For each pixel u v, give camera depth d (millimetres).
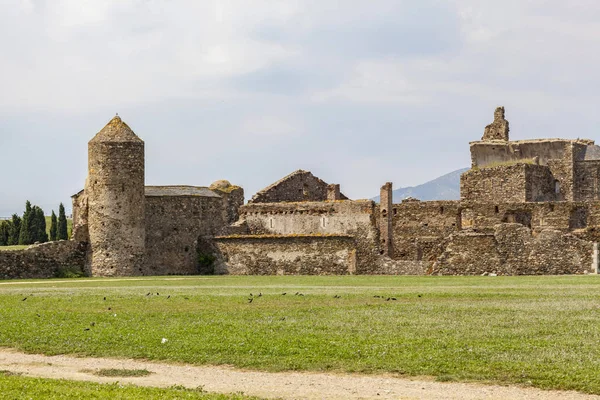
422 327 49844
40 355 45938
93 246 108750
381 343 45469
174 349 45531
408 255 116250
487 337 46438
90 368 42656
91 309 60281
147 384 38781
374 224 112250
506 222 112500
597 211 109875
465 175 124375
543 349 43219
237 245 112500
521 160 134000
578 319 51344
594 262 97250
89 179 109625
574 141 132000
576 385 37281
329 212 114625
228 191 131375
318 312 56844
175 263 113812
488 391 37031
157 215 113562
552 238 98562
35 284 89812
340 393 36844
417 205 117375
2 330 51938
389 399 35875
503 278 89562
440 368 40281
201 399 35125
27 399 34812
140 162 110000
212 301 63938
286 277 99875
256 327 51062
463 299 63031
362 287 76500
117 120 111188
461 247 101000
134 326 52500
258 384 38625
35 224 172625
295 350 44375
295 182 133250
